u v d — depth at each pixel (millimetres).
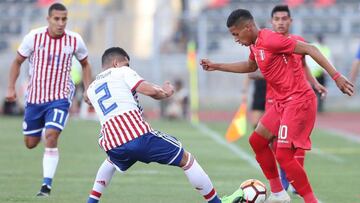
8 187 29953
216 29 88688
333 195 29297
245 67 26109
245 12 24453
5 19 90688
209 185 23047
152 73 86750
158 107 82500
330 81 86938
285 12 27891
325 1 93438
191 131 60031
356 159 43062
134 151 22219
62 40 28781
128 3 95500
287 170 24266
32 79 28891
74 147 47156
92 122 66688
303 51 23750
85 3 93000
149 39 88000
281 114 24703
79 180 32781
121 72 22766
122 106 22453
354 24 88125
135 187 30688
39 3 93938
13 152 43562
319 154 45625
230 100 87062
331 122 72000
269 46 23984
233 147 48531
